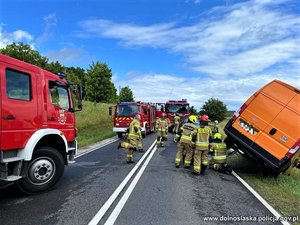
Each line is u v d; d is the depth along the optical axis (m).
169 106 28.38
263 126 10.20
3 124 6.33
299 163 10.73
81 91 8.80
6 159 6.43
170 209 6.34
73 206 6.35
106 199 6.89
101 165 11.26
